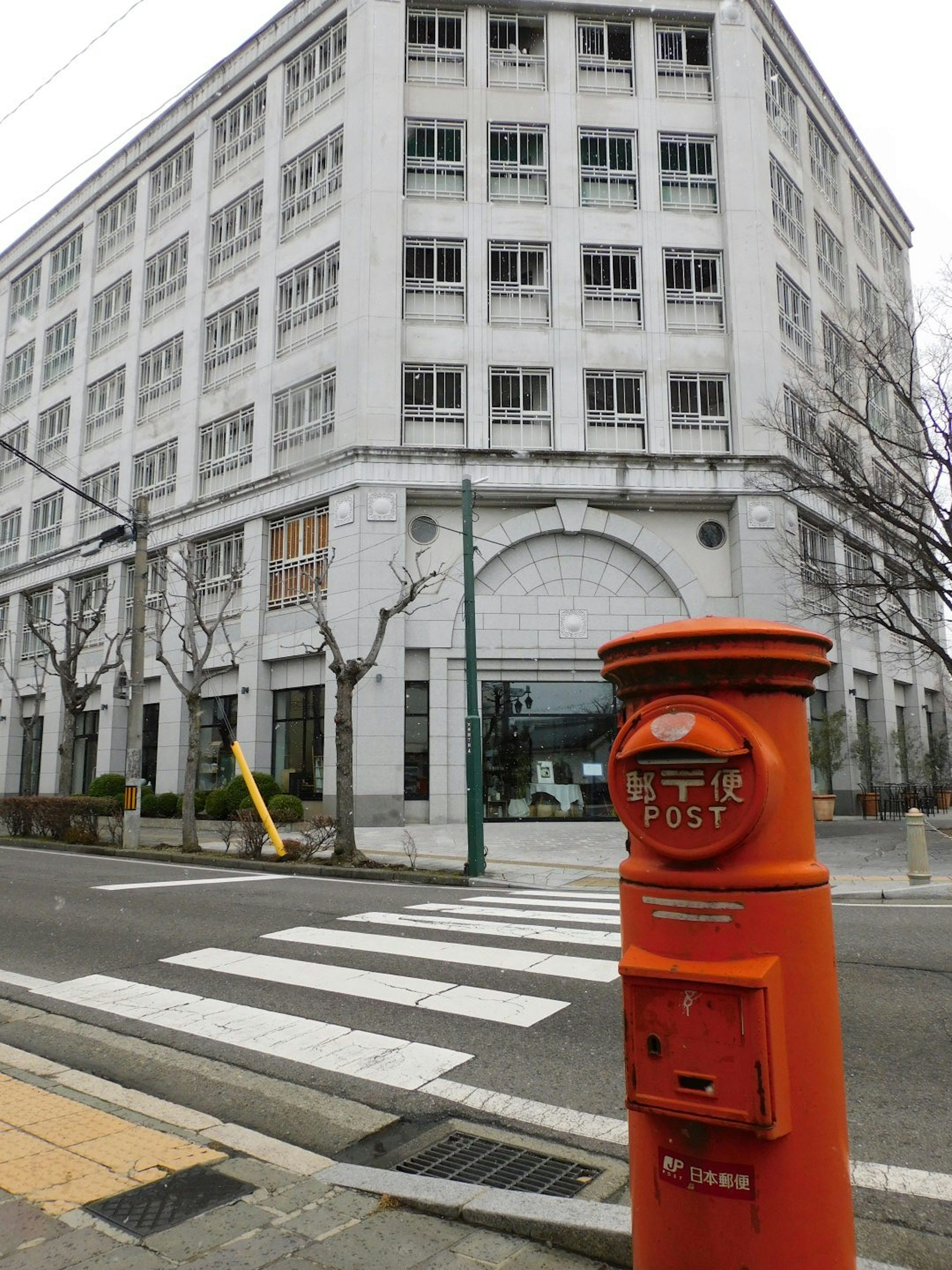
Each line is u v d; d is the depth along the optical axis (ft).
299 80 88.07
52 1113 13.53
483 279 77.71
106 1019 19.48
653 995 7.19
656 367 77.66
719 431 77.51
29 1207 10.50
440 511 74.84
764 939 6.98
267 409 84.12
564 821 71.46
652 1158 7.14
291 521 80.79
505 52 82.02
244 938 27.35
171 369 97.71
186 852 56.90
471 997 20.26
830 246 98.99
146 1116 13.69
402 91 79.56
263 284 86.94
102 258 112.47
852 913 31.96
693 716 7.32
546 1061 16.26
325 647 73.87
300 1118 14.19
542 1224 9.86
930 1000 19.39
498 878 43.80
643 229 79.66
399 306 75.92
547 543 74.90
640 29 82.84
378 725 70.13
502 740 72.54
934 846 54.19
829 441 63.52
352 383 75.82
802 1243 6.63
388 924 29.35
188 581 68.74
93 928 29.71
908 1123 13.28
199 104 98.17
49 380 118.32
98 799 66.08
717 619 7.74
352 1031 18.17
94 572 104.63
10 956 25.94
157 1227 10.07
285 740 79.41
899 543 59.57
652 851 7.56
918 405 63.87
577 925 28.99
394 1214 10.54
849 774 82.58
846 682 83.51
